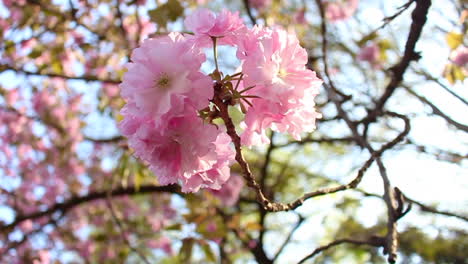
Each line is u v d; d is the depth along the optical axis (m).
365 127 4.27
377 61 6.29
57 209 6.97
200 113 2.00
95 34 5.97
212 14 2.10
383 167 3.30
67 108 8.09
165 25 4.11
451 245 6.96
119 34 6.00
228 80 1.96
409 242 6.99
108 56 6.14
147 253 8.11
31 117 8.09
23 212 7.86
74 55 6.09
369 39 4.57
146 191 6.59
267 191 7.60
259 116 1.98
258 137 2.17
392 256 2.91
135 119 2.00
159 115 1.84
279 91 1.86
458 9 4.82
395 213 3.09
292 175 8.09
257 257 6.58
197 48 1.90
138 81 1.87
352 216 7.57
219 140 2.12
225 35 2.06
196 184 2.14
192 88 1.88
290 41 1.95
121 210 8.41
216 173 2.13
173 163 2.01
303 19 7.21
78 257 8.41
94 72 6.38
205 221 5.44
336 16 7.11
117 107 6.79
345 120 3.96
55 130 8.17
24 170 8.25
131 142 2.03
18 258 7.76
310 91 1.98
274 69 1.89
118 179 7.04
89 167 8.31
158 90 1.86
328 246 3.30
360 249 7.61
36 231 7.36
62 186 8.30
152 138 1.95
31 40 6.18
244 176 2.21
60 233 8.30
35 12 5.92
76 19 5.70
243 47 1.97
